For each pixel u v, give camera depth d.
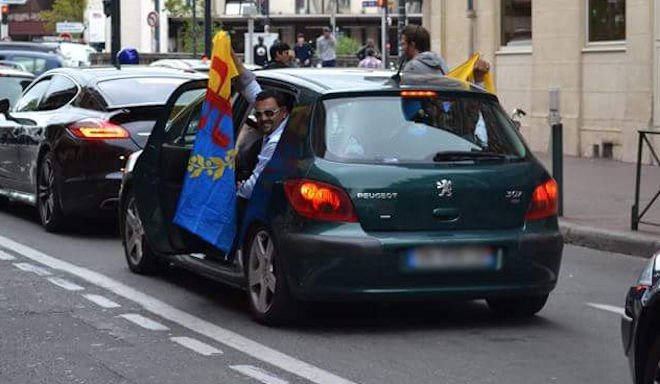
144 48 70.38
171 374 8.20
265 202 9.42
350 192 9.02
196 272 11.05
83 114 14.80
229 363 8.51
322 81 9.79
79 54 44.38
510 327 9.84
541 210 9.51
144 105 14.58
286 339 9.26
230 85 9.75
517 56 26.41
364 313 10.30
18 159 16.03
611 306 10.88
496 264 9.25
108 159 14.38
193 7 48.78
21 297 10.95
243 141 10.36
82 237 14.87
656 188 18.86
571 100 24.64
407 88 9.65
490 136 9.66
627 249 14.17
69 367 8.41
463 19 27.92
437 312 10.41
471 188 9.24
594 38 24.27
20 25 85.25
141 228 11.95
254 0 52.84
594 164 22.78
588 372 8.37
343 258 8.92
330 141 9.28
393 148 9.32
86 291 11.27
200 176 9.75
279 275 9.30
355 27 72.69
